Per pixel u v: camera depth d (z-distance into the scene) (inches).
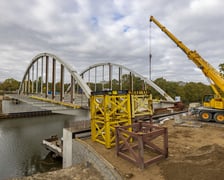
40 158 760.3
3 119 1674.5
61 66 1098.1
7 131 1214.3
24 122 1546.5
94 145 395.9
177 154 313.7
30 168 670.5
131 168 263.3
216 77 594.2
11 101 1943.9
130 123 398.3
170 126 590.2
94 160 331.0
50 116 1879.9
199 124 599.8
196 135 459.8
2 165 693.3
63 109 961.5
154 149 325.7
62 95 1056.8
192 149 338.6
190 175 221.6
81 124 536.1
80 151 411.5
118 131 318.3
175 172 234.8
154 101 1517.0
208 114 645.3
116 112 436.1
